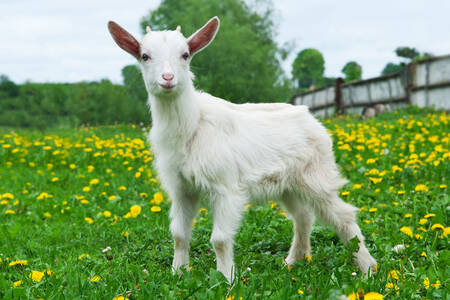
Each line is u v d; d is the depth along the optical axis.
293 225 4.41
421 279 3.00
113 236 4.40
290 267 3.55
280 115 3.81
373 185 5.66
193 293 2.77
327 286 2.74
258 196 3.69
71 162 8.88
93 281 2.96
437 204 4.54
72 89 27.66
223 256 3.35
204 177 3.34
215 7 27.59
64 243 4.32
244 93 21.56
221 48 21.38
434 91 16.17
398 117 14.50
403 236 3.90
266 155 3.59
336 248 3.94
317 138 3.87
